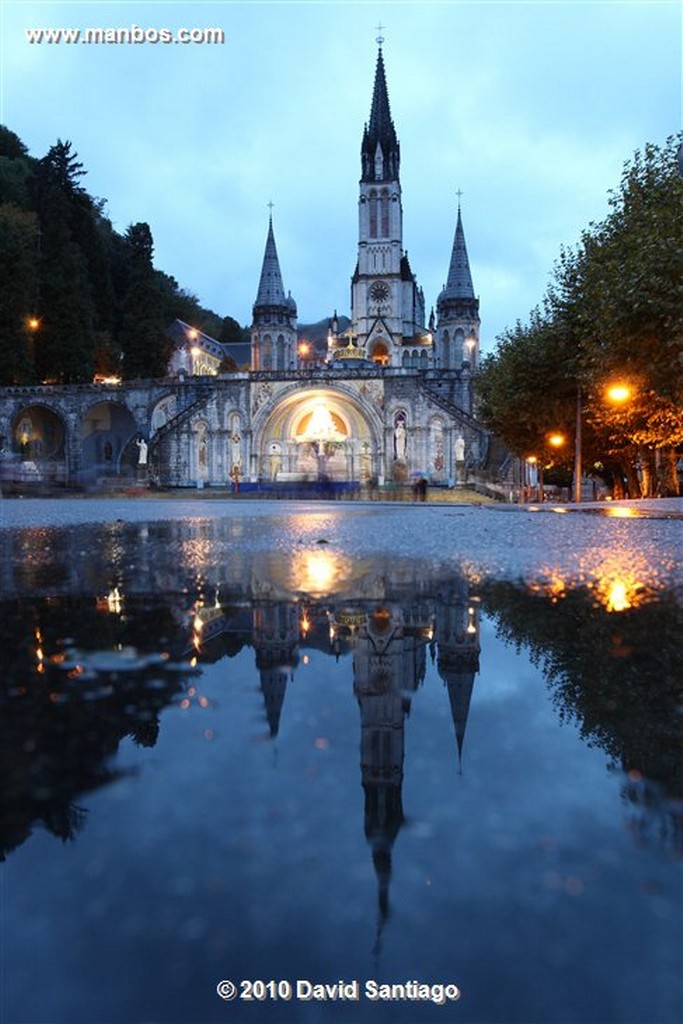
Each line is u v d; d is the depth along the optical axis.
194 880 0.85
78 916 0.78
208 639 2.47
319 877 0.86
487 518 13.62
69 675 1.91
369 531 9.68
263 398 62.62
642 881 0.86
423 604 3.28
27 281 71.81
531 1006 0.68
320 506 26.06
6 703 1.62
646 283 18.02
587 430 32.44
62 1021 0.66
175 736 1.38
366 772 1.21
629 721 1.56
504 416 35.88
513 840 0.97
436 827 1.00
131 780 1.14
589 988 0.69
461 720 1.54
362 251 109.75
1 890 0.84
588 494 58.81
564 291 28.36
